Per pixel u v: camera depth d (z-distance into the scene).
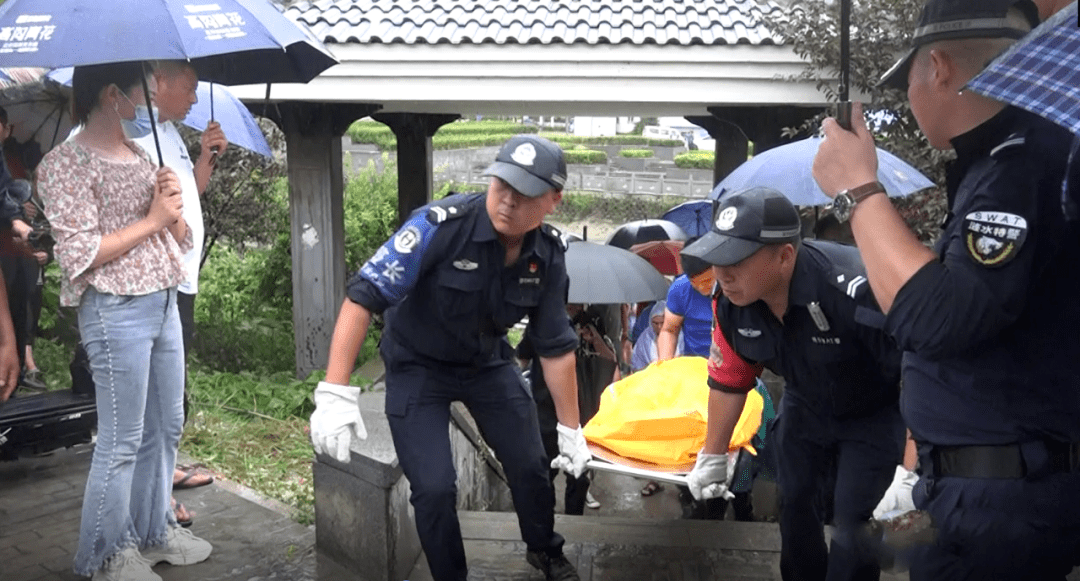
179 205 2.97
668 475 3.51
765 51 6.93
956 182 1.89
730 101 7.12
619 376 5.18
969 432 1.84
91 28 2.62
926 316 1.68
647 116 9.52
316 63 3.65
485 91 7.32
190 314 4.02
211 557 3.51
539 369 4.62
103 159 2.87
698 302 5.07
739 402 3.16
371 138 35.81
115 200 2.89
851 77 5.55
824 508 3.09
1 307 3.36
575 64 7.18
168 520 3.48
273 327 9.17
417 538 3.61
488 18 7.66
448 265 2.79
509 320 2.93
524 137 2.74
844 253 2.70
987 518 1.81
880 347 2.57
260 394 6.43
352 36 7.26
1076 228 1.65
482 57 7.23
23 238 4.23
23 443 4.11
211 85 3.85
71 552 3.49
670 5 7.95
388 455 3.23
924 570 1.96
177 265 3.08
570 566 3.30
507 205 2.69
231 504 4.04
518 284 2.90
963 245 1.68
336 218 8.00
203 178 3.97
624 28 7.34
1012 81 1.38
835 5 6.21
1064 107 1.29
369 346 9.00
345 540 3.41
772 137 7.51
